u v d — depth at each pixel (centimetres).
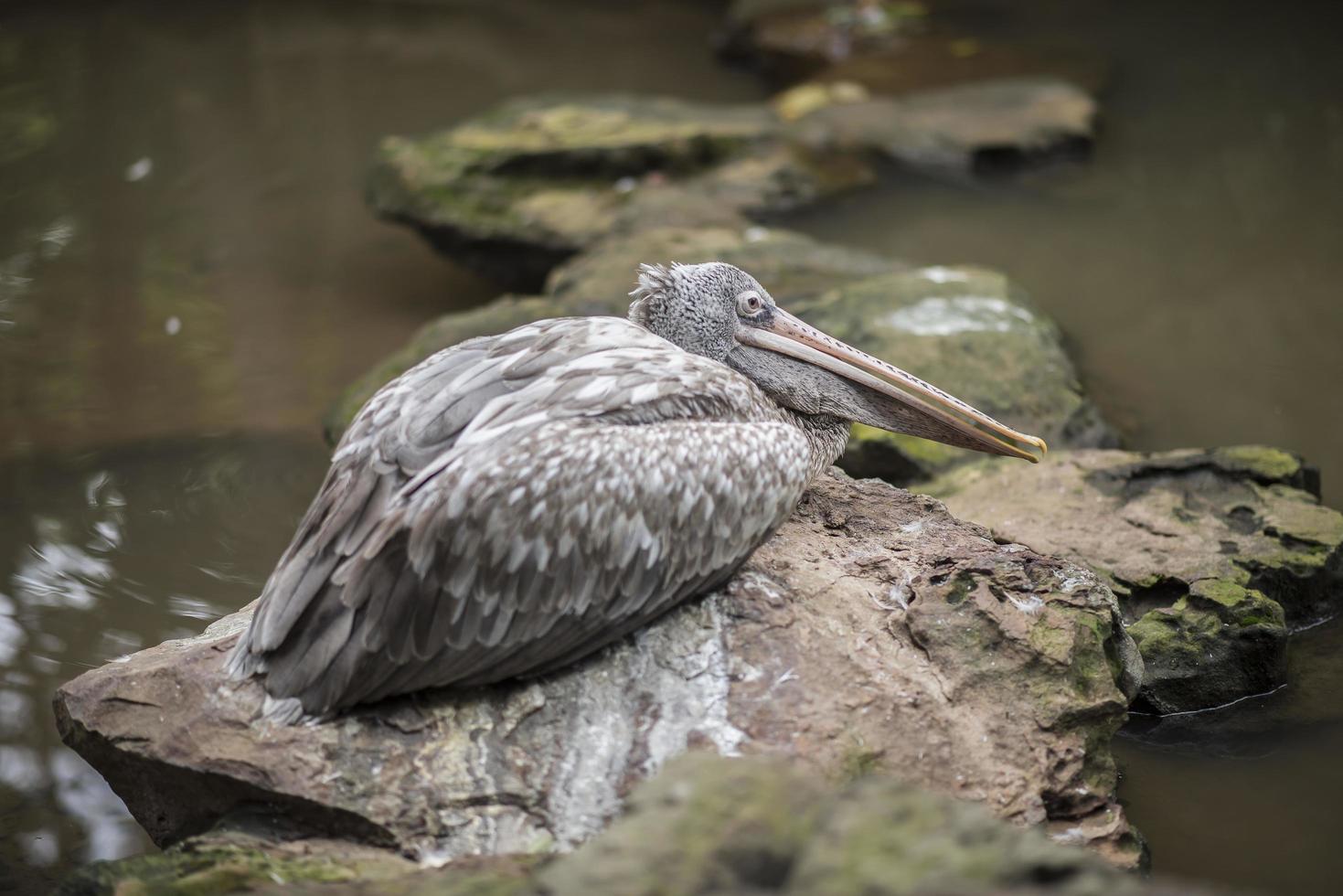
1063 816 841
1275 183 2139
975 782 810
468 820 768
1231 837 929
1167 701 1059
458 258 2012
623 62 2909
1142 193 2139
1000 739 834
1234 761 1018
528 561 788
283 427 1599
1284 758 1018
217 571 1327
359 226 2192
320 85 2728
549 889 604
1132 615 1115
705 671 834
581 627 815
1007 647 869
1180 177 2181
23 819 1019
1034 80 2442
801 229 2056
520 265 1991
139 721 804
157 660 853
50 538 1377
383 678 782
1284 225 2006
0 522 1402
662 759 791
